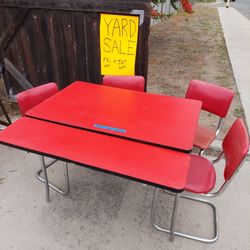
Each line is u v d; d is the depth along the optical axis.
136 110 1.90
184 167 1.39
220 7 15.55
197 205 2.22
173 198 2.28
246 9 14.73
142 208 2.19
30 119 1.79
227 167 1.71
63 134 1.64
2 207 2.18
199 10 13.59
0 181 2.44
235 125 1.81
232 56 5.93
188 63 5.53
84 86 2.27
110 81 2.53
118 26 2.53
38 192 2.32
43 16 2.85
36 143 1.56
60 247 1.89
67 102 2.00
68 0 2.62
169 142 1.56
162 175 1.34
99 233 1.99
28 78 3.37
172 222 1.83
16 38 3.13
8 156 2.74
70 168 2.60
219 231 2.01
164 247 1.90
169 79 4.72
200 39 7.41
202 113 3.55
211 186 1.80
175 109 1.92
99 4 2.50
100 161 1.43
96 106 1.95
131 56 2.64
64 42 2.92
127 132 1.65
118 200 2.26
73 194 2.31
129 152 1.49
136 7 2.40
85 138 1.61
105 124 1.74
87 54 2.89
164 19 9.66
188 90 2.46
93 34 2.73
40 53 3.12
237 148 1.64
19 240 1.93
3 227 2.02
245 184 2.41
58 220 2.08
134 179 1.33
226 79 4.72
